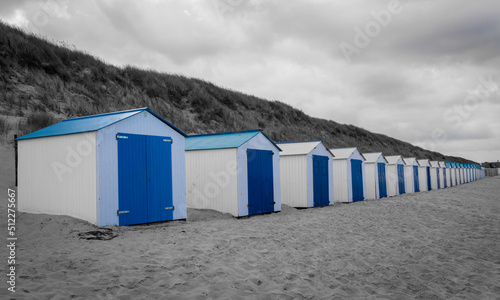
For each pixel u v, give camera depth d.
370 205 17.86
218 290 5.12
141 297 4.66
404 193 30.02
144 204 9.60
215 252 6.99
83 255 6.20
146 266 5.82
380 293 5.55
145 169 9.69
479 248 8.59
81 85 23.11
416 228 11.04
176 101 30.20
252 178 13.47
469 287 5.96
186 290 5.04
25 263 5.59
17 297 4.27
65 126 10.12
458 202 18.95
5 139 14.65
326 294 5.34
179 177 10.71
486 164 96.62
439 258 7.68
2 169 12.85
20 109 17.42
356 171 21.94
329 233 9.66
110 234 7.96
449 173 42.16
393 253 7.94
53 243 6.99
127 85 27.27
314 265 6.70
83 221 8.59
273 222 11.21
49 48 23.92
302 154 17.03
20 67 21.00
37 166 9.86
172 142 10.52
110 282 5.06
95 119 9.95
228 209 12.83
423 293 5.65
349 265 6.87
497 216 13.80
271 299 5.00
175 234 8.41
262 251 7.33
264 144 14.31
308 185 16.92
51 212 9.48
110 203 8.76
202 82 37.50
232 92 40.19
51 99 19.78
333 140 46.56
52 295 4.45
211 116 30.56
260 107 41.19
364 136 57.91
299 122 45.84
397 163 28.75
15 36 22.70
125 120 9.23
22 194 10.21
